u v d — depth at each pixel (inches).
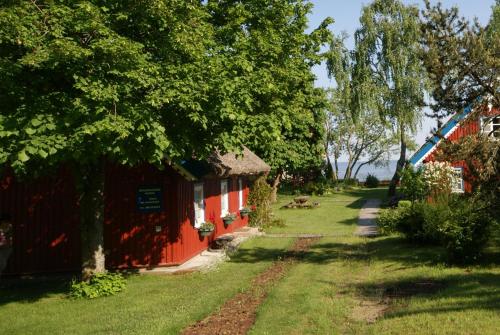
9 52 323.0
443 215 567.5
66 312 365.7
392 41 1428.4
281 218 1072.2
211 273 503.8
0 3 301.3
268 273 490.9
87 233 437.1
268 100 451.5
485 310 296.4
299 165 1469.0
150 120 314.0
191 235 587.8
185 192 573.0
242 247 689.6
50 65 301.0
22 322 344.2
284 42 498.6
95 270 435.5
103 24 310.7
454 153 435.5
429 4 444.1
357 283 417.7
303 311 325.1
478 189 438.6
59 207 535.8
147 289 433.7
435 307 312.7
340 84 1471.5
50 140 301.3
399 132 1508.4
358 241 692.7
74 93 349.1
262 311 330.3
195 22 368.2
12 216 530.3
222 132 390.0
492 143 422.3
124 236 535.8
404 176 907.4
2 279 522.0
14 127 298.7
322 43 560.7
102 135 303.3
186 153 407.5
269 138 425.1
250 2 496.1
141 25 350.9
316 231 855.7
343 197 1718.8
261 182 985.5
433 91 456.8
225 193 799.1
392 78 1409.9
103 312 360.5
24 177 434.6
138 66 323.9
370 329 282.4
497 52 428.5
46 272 532.1
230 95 364.8
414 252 552.4
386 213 790.5
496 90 429.7
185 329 306.5
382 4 1464.1
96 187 435.5
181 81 332.2
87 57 316.8
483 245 477.1
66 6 311.3
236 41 453.1
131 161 340.8
